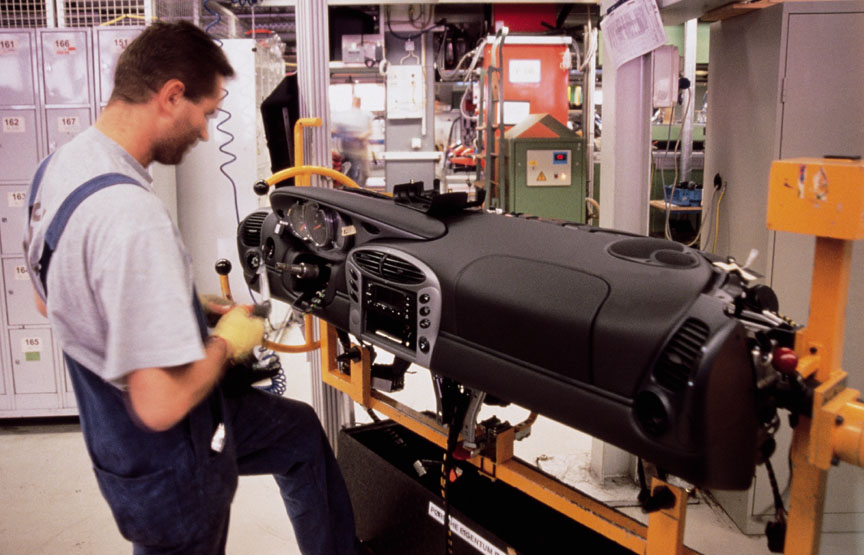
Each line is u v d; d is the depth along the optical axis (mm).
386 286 1446
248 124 4191
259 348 1979
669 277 1068
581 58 6996
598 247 1248
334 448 2668
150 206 1108
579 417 1071
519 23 6676
